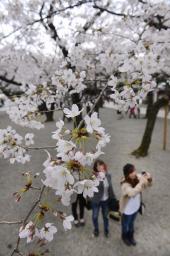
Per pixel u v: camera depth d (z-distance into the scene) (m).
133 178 5.50
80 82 4.13
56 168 1.82
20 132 15.98
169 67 6.33
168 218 6.88
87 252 5.81
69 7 6.75
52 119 18.86
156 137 13.83
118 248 5.88
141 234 6.31
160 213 7.08
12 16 7.27
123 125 18.12
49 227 2.18
